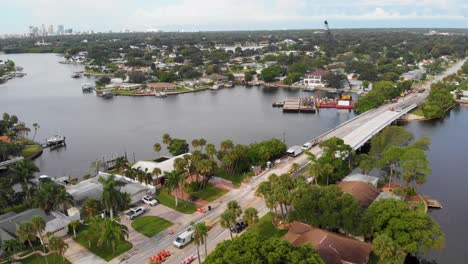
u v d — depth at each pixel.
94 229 105.81
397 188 133.62
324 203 98.56
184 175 137.12
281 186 106.00
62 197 113.94
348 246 89.88
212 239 103.62
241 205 122.44
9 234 103.69
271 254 72.50
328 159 138.88
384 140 157.88
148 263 93.00
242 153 150.62
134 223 113.25
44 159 189.12
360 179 133.00
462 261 100.94
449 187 144.62
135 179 139.38
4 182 124.56
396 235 92.25
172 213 119.38
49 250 99.69
